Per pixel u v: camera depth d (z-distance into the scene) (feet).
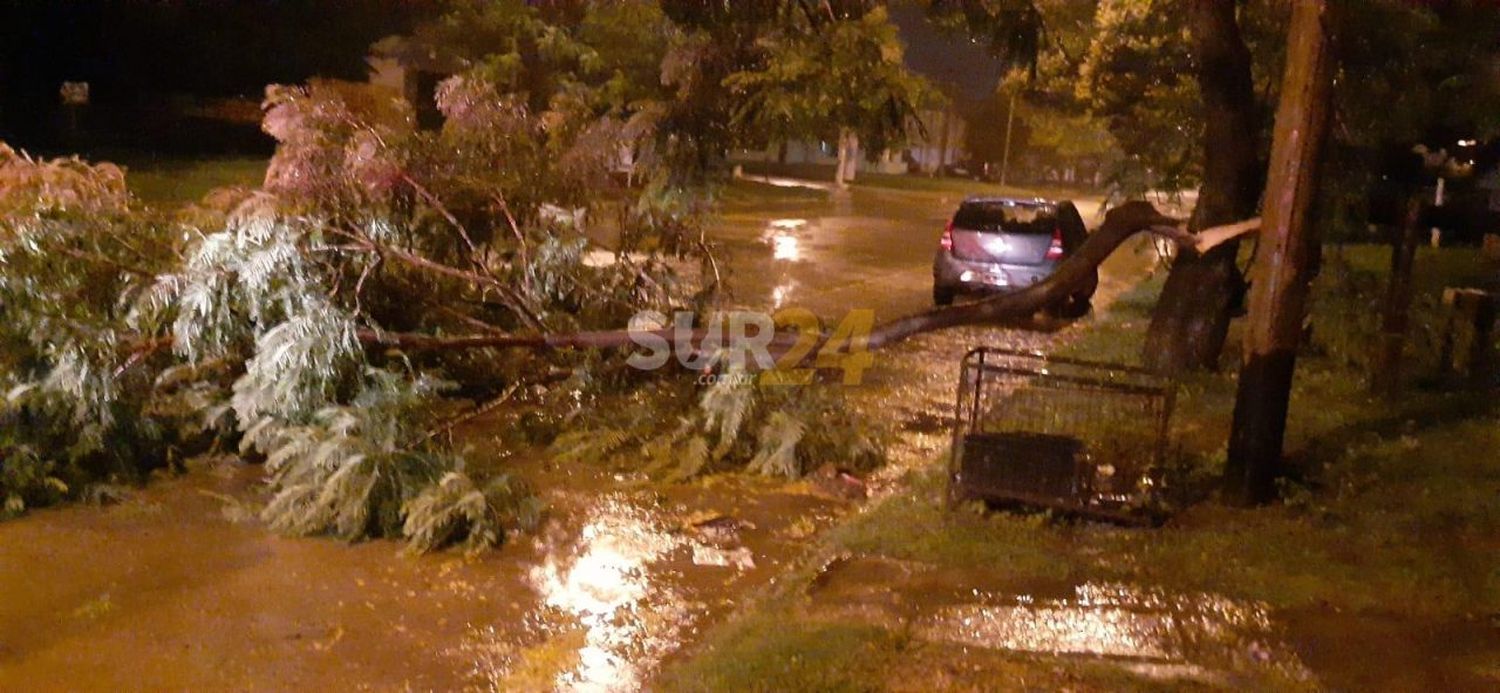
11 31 77.71
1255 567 20.56
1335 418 30.48
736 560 21.76
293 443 22.85
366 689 16.63
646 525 23.49
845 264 65.36
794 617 18.78
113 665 17.11
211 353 25.73
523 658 17.67
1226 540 21.84
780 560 21.77
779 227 84.58
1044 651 17.52
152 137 81.30
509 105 32.24
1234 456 24.00
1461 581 19.99
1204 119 37.17
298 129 28.96
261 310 25.32
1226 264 35.76
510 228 32.01
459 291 31.63
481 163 31.40
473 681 16.97
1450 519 23.00
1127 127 44.50
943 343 42.55
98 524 22.61
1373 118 37.76
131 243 26.68
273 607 19.20
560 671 17.26
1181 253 36.22
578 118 33.01
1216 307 35.99
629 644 18.24
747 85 28.32
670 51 29.78
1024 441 22.80
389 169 29.12
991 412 26.37
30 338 23.67
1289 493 24.16
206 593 19.65
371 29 88.43
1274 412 23.63
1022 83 43.50
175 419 25.89
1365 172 36.14
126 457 24.76
